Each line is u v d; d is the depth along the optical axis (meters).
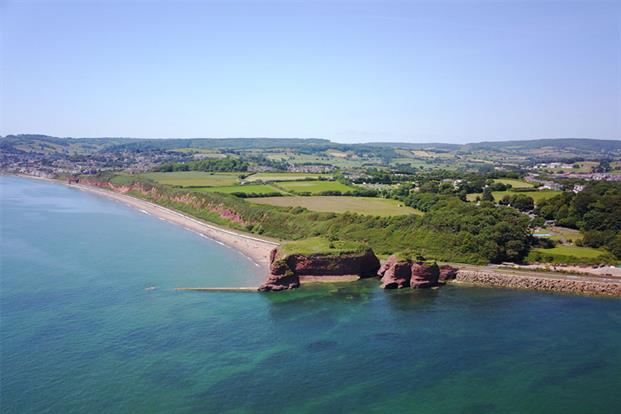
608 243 122.75
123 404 56.97
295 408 57.25
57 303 88.75
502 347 74.06
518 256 118.81
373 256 112.88
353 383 63.22
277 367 66.81
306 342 74.88
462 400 59.91
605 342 75.88
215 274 112.19
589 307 91.31
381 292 100.44
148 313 85.31
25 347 70.38
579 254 118.06
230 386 61.50
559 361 69.75
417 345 74.44
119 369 64.81
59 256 123.88
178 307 89.00
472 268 111.44
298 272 106.38
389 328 80.88
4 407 55.75
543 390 62.25
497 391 61.94
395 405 58.44
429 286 104.38
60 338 73.69
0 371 63.41
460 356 71.00
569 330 80.56
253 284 105.00
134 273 110.62
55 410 55.41
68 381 61.47
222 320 83.12
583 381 64.38
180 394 59.41
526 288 102.94
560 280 101.69
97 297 92.81
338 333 78.50
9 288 96.44
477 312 88.75
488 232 119.31
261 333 77.94
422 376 65.25
